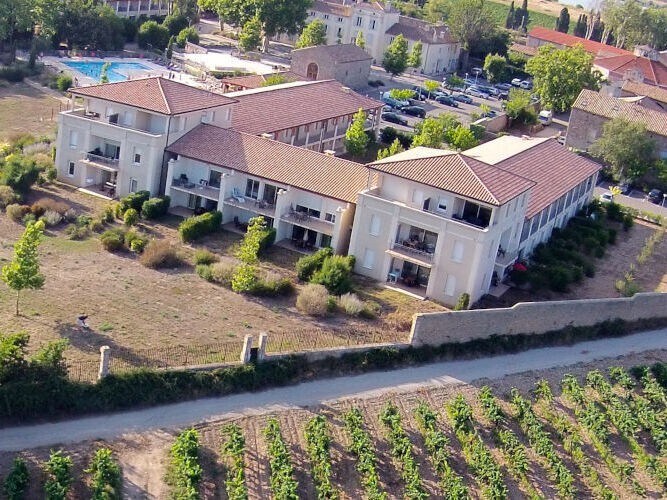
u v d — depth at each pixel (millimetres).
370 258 82438
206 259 80625
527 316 75438
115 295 72812
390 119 138875
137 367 62031
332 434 60719
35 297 70500
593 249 96375
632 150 123062
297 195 87500
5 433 55781
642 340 80312
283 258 84125
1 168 94062
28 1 148625
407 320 74312
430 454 60344
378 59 185625
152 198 90625
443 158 82438
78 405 58375
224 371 63438
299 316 73750
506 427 64750
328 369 67375
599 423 64938
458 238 77812
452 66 192625
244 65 162375
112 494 51844
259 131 103500
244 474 55094
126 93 93062
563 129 153875
